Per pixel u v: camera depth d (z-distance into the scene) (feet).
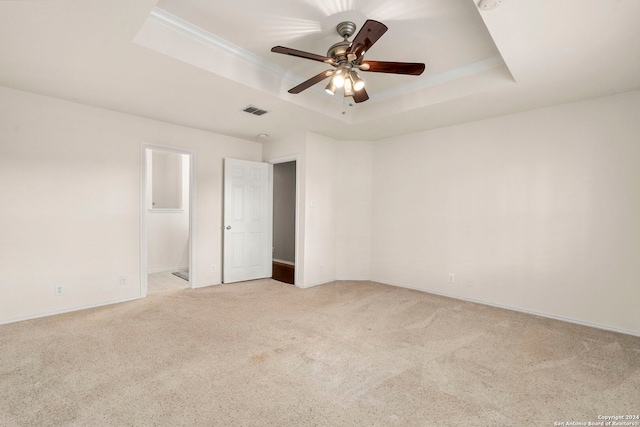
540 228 11.11
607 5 5.69
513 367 7.36
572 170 10.50
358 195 16.28
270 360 7.57
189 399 6.00
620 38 6.72
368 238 16.35
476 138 12.66
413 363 7.52
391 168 15.47
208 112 11.76
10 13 5.92
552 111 10.86
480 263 12.52
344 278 16.35
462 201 13.03
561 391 6.40
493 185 12.19
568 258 10.57
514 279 11.66
